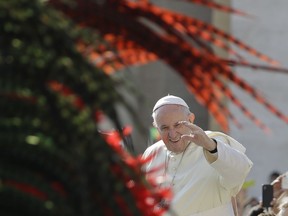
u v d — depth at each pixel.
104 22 5.63
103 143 5.52
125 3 5.60
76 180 5.46
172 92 36.25
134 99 5.39
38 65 5.42
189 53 5.46
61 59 5.44
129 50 5.61
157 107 18.77
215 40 5.46
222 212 18.52
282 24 43.16
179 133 18.56
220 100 5.45
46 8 5.51
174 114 18.58
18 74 5.46
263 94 5.47
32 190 5.43
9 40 5.46
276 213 20.20
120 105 5.40
